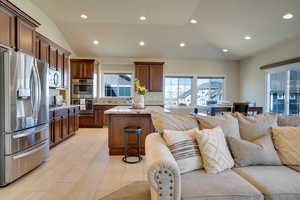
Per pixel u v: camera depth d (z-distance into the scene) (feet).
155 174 4.29
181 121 6.83
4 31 8.59
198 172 5.57
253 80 21.34
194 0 11.51
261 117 7.32
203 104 24.34
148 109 13.46
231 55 22.43
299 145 6.29
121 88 24.98
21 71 8.30
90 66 21.42
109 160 11.01
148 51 22.04
